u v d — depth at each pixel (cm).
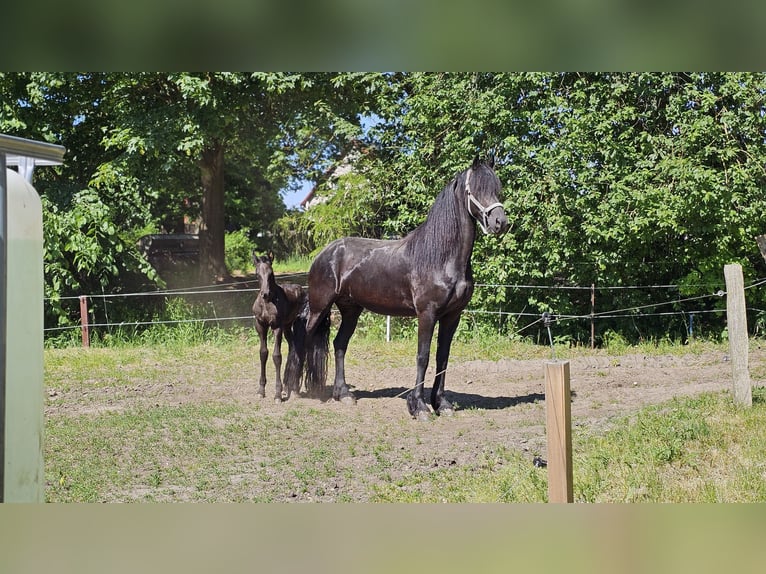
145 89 1820
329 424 904
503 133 1555
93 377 1270
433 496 605
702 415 820
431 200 1605
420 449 777
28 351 375
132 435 858
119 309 1886
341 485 657
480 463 709
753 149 1441
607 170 1492
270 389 1159
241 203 2531
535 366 1327
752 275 1498
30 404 378
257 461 746
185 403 1048
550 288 1558
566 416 482
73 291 1844
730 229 1424
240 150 2020
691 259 1520
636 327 1568
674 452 677
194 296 1964
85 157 1966
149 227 2472
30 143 368
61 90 1784
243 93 1769
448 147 1577
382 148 1775
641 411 884
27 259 373
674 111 1456
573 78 1538
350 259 1000
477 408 996
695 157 1438
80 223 1680
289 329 1085
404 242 968
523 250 1535
